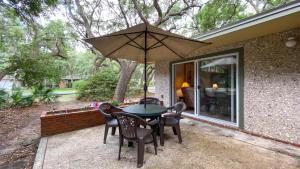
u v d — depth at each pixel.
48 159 2.92
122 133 2.89
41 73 10.02
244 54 4.20
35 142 3.95
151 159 2.86
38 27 8.34
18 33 10.08
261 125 3.90
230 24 3.35
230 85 4.59
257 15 2.88
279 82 3.59
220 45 4.72
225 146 3.35
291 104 3.42
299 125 3.32
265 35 3.78
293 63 3.39
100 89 11.16
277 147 3.29
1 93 8.46
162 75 6.95
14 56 9.41
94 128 4.62
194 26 10.34
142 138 2.72
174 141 3.62
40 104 9.32
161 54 4.30
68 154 3.10
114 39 3.16
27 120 6.02
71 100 11.12
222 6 8.97
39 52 10.32
